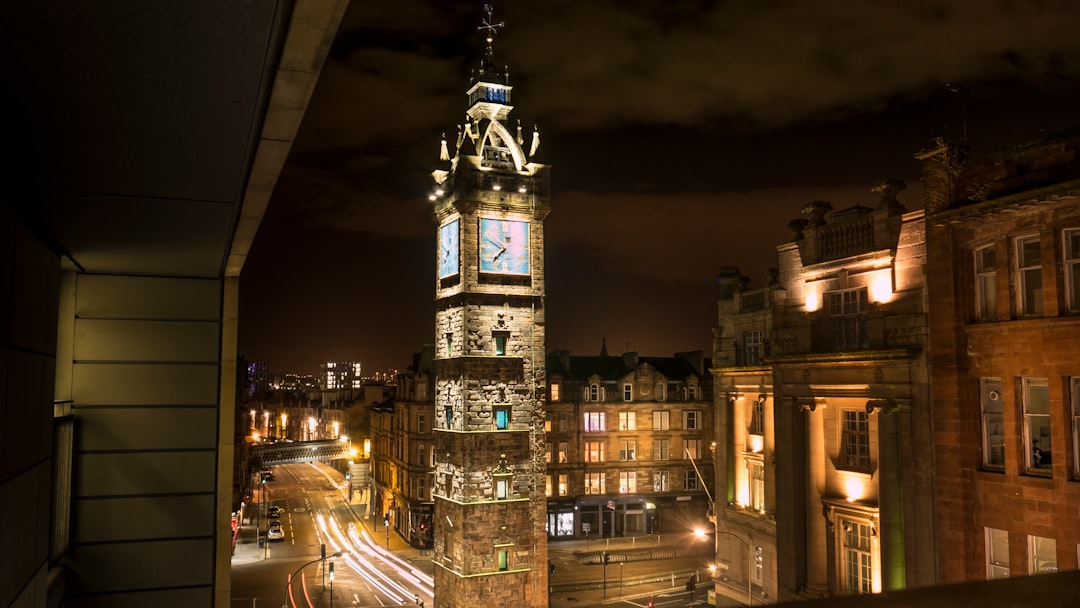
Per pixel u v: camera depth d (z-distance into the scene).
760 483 46.72
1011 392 26.81
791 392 39.19
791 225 40.72
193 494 16.41
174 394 16.53
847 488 36.19
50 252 11.98
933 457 31.41
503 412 60.69
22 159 8.02
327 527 101.94
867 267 35.59
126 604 15.62
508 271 61.72
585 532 89.94
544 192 62.94
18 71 5.75
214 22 5.05
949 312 29.09
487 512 59.19
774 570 44.09
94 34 5.16
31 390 10.41
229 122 7.05
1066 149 25.66
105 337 16.16
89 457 15.73
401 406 96.94
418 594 67.06
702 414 96.62
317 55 5.69
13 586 9.51
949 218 28.72
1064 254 25.36
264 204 10.51
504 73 63.56
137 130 7.20
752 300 48.59
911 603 3.12
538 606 59.84
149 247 13.59
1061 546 24.81
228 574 16.56
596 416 93.00
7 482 9.05
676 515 94.31
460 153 60.59
